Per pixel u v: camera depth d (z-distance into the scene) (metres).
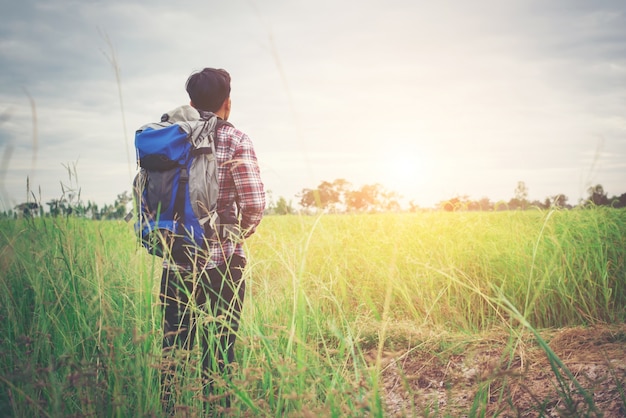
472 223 6.79
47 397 2.26
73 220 3.29
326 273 4.70
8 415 2.20
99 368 2.27
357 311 4.27
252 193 2.79
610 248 5.51
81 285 2.97
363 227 6.73
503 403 2.74
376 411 1.79
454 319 4.61
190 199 2.64
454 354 3.59
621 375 2.86
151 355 2.31
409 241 6.18
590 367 3.02
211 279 2.71
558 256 5.21
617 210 6.17
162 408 2.44
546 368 3.12
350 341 2.47
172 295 2.76
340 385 2.22
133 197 2.70
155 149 2.64
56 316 2.70
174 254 2.66
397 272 5.29
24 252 2.96
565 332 3.73
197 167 2.67
